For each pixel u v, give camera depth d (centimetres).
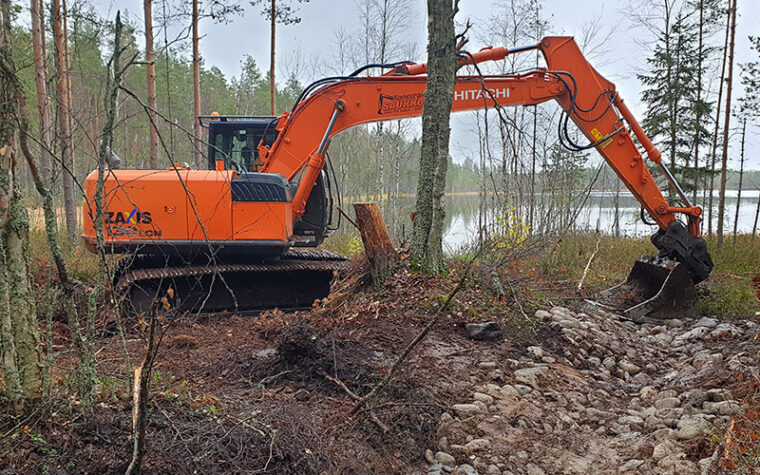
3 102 283
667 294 759
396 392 448
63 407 319
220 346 563
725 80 1502
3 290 303
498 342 595
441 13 668
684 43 1567
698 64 1560
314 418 392
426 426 417
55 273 716
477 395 470
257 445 337
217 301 746
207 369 496
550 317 677
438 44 672
